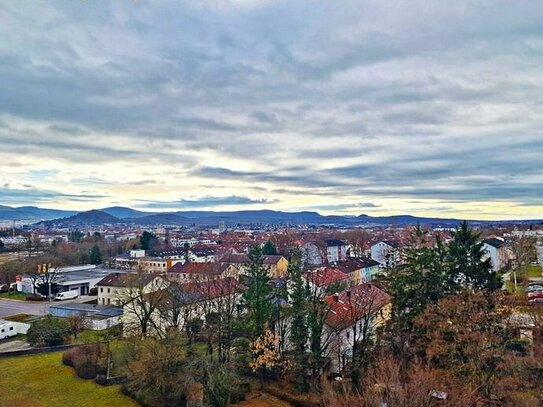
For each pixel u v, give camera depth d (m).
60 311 88.12
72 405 47.66
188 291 68.38
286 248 164.25
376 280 63.25
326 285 65.38
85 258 169.75
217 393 46.81
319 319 52.16
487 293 45.22
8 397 49.81
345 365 50.31
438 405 34.81
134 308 66.62
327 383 42.84
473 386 36.47
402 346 46.31
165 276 86.56
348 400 37.78
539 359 36.47
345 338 55.78
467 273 53.03
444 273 53.38
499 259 124.31
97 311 84.94
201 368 47.06
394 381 36.31
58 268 131.75
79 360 56.38
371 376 41.09
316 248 164.00
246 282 57.78
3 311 94.19
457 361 39.03
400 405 33.81
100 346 59.41
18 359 63.34
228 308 57.47
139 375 47.16
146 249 195.38
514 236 167.12
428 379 35.25
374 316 54.50
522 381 35.75
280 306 57.31
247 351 53.53
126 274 99.81
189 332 57.75
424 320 44.94
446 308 42.31
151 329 64.69
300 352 51.78
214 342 57.62
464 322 39.97
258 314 54.00
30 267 129.50
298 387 50.25
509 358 36.81
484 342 38.09
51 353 66.31
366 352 48.75
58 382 53.97
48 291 106.44
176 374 47.16
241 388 50.12
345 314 54.69
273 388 51.09
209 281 70.31
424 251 54.34
